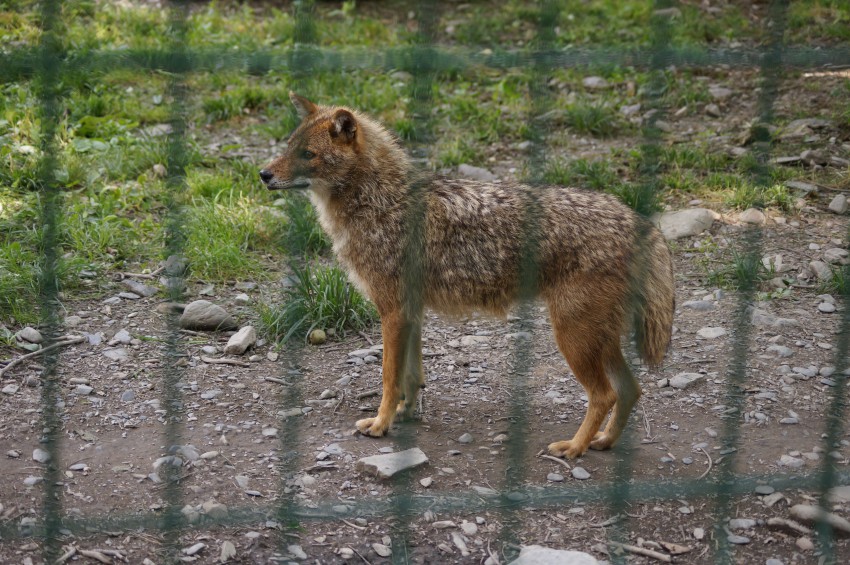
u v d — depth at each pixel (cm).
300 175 733
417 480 653
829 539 510
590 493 502
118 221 1034
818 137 1303
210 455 675
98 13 1580
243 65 432
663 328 699
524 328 535
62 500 607
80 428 705
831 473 504
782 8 435
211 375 803
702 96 1452
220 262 991
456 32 1656
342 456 684
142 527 479
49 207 432
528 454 695
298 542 582
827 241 1063
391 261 721
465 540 588
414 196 715
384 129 769
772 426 732
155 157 1179
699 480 649
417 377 747
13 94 1242
